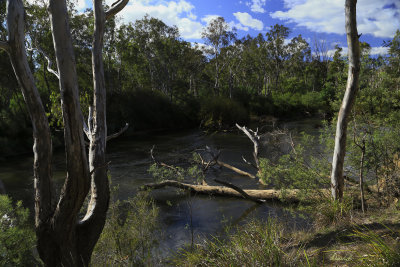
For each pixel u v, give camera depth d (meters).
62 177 11.89
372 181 6.10
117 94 33.88
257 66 57.94
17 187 10.66
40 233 3.38
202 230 6.22
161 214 7.35
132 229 4.67
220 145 19.88
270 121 38.09
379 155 5.50
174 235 5.95
